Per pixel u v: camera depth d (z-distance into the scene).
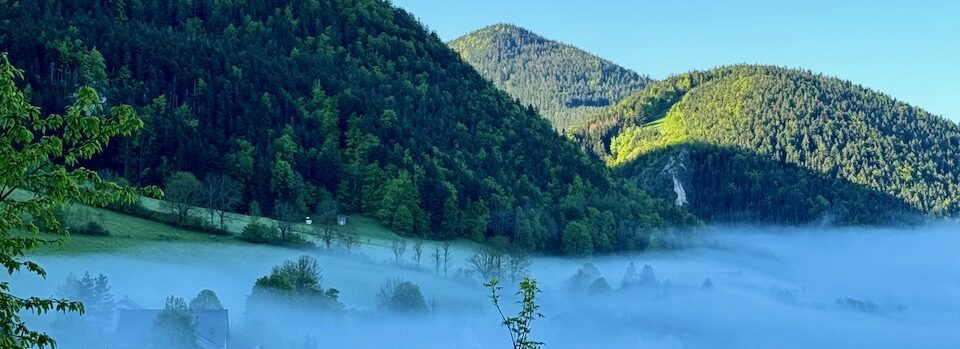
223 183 192.25
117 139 195.25
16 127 19.30
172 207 162.00
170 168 199.62
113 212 154.25
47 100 196.50
